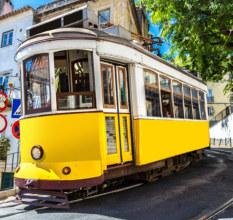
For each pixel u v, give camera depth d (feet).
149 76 26.73
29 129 21.02
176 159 34.65
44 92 20.70
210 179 31.07
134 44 25.04
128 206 20.71
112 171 21.63
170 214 18.90
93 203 21.53
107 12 58.49
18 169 21.31
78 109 20.21
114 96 22.63
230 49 43.98
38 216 18.70
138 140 23.90
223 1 33.27
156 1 44.34
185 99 36.06
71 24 23.76
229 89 65.92
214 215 18.74
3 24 62.03
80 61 21.01
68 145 19.69
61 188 18.99
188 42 44.70
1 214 19.31
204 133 42.65
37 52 20.99
